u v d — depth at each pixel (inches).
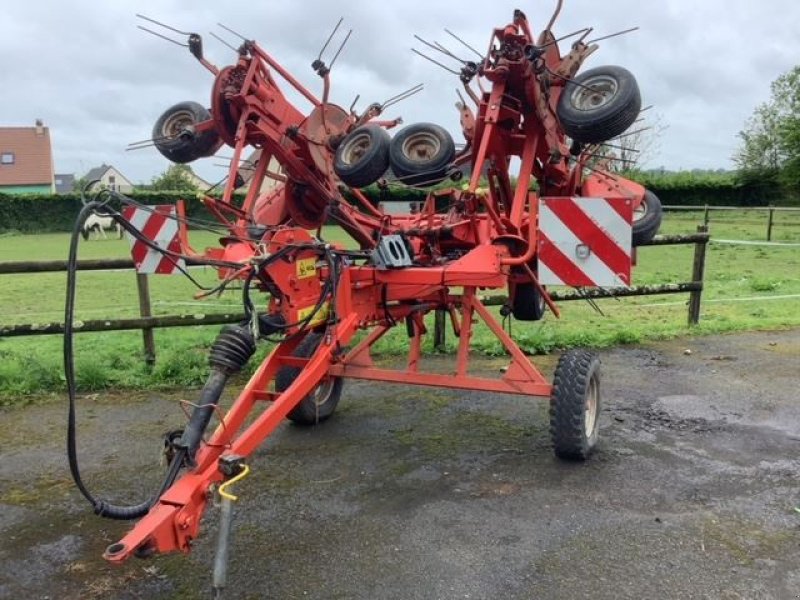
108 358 296.4
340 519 159.6
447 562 141.0
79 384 260.5
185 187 1825.8
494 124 199.3
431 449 201.5
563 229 177.5
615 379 270.8
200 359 284.8
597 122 191.2
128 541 108.0
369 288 189.8
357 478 182.1
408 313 203.6
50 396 253.6
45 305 507.5
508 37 192.9
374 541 149.7
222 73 221.3
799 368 285.0
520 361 193.9
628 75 194.1
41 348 335.0
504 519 158.6
